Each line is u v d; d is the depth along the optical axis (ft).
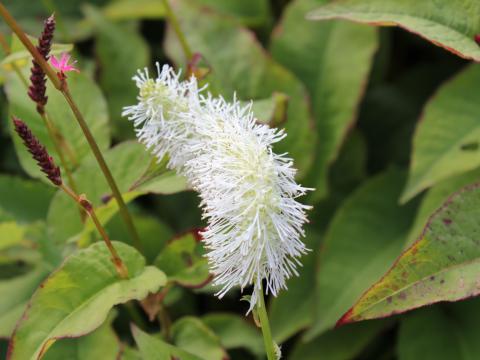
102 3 2.02
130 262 1.04
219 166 0.87
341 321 0.97
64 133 1.26
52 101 1.27
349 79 1.54
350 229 1.42
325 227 1.55
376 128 1.74
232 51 1.47
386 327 1.39
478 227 0.99
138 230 1.33
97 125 1.28
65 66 0.98
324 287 1.36
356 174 1.62
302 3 1.62
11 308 1.26
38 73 0.95
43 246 1.32
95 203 1.20
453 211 0.99
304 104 1.45
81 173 1.21
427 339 1.32
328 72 1.57
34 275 1.32
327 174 1.51
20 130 0.91
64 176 1.24
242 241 0.87
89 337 1.15
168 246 1.15
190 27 1.50
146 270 1.04
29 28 1.86
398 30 1.84
